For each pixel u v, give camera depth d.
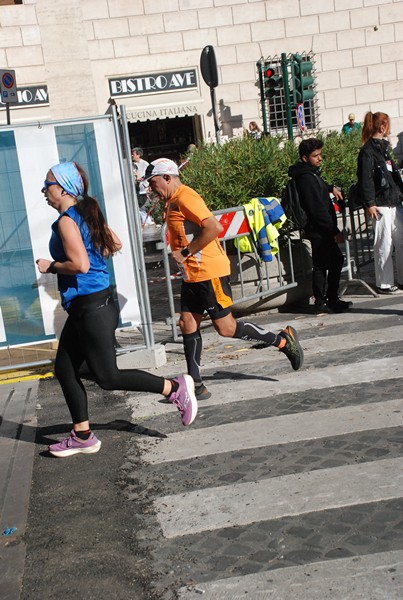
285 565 3.36
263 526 3.73
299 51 22.00
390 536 3.50
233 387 5.92
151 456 4.78
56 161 6.62
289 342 5.76
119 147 6.65
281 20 21.78
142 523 3.91
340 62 22.25
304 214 7.87
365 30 22.19
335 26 22.06
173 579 3.36
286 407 5.34
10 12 20.19
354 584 3.16
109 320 4.69
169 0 21.22
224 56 21.67
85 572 3.51
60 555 3.69
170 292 7.59
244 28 21.67
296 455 4.52
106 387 4.78
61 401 6.16
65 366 4.86
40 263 4.60
